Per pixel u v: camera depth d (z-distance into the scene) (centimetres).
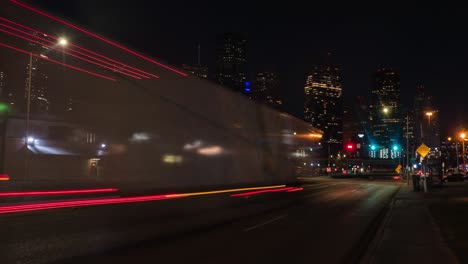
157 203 2414
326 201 3109
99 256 1062
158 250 1156
